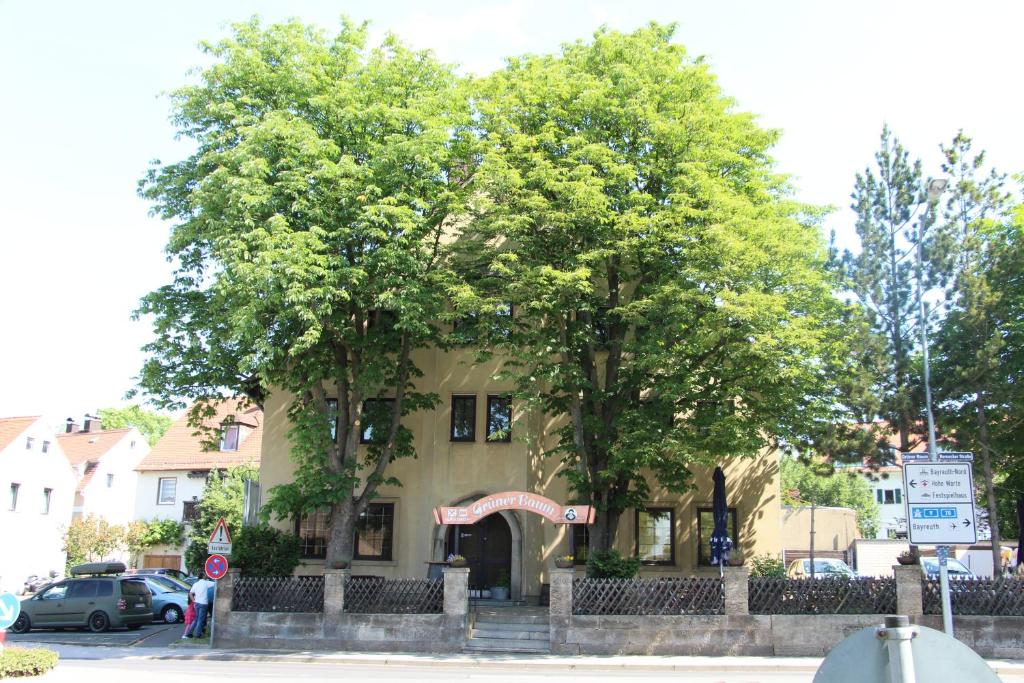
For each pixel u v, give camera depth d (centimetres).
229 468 4744
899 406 2403
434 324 2689
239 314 2083
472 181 2453
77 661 1933
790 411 2442
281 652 2128
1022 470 2725
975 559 3731
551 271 2161
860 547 4000
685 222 2312
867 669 416
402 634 2144
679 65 2550
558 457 2966
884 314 2566
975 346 2403
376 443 2780
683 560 2892
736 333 2191
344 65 2483
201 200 2250
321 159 2212
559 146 2433
